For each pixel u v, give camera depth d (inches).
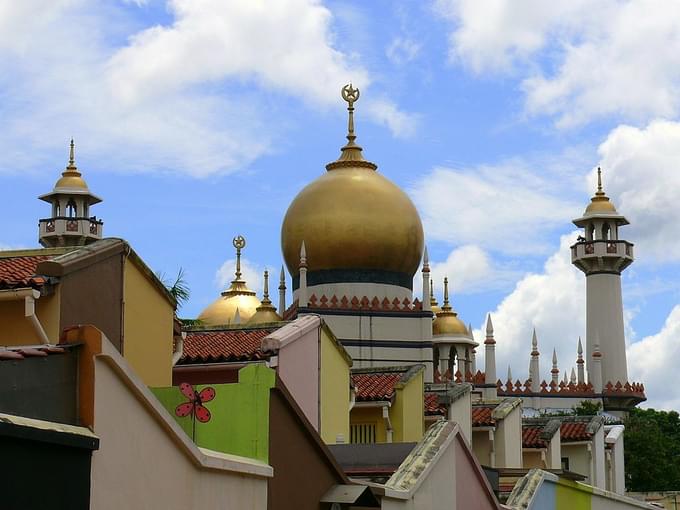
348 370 1219.2
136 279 860.0
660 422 4284.0
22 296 735.7
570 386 3998.5
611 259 4537.4
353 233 2829.7
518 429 1820.9
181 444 566.3
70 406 491.2
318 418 1094.4
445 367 3818.9
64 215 3978.8
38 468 452.8
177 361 1072.8
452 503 933.8
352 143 2992.1
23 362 472.7
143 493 535.2
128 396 522.6
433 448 906.1
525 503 1107.9
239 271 3663.9
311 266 2871.6
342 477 767.1
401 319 2701.8
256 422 677.3
